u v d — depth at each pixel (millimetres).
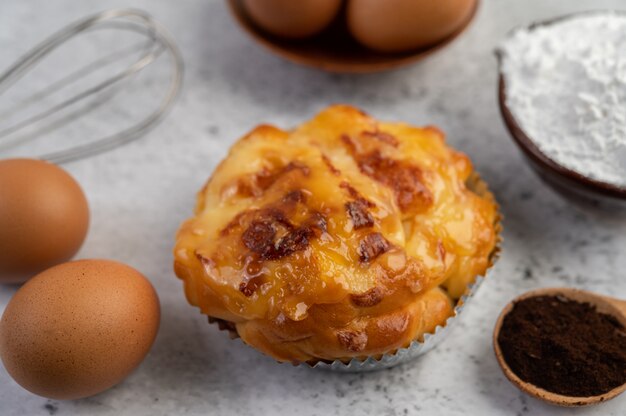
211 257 396
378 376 416
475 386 412
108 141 484
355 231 394
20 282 431
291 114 491
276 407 409
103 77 506
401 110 491
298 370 418
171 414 408
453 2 462
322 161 412
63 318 383
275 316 389
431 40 478
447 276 407
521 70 448
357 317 393
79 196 428
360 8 468
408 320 395
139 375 417
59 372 384
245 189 410
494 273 440
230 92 499
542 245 447
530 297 417
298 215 396
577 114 425
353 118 432
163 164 477
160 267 447
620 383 393
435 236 405
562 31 457
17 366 385
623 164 416
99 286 391
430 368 417
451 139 479
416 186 408
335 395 412
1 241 410
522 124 435
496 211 436
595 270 439
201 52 513
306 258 387
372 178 411
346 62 486
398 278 392
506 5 525
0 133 484
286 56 483
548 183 447
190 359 422
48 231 414
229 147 482
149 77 506
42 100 498
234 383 415
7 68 507
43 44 516
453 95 496
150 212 463
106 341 386
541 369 398
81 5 531
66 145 483
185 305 436
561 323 408
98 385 391
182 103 496
